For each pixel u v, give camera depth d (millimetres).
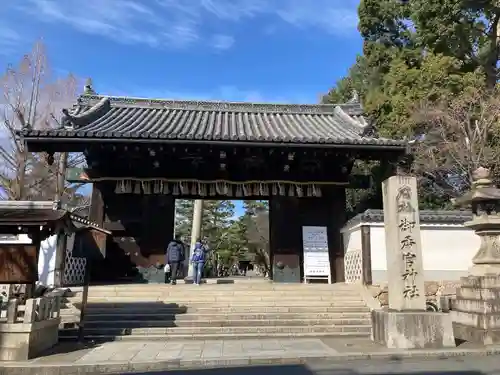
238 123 16422
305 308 10695
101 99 17578
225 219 41875
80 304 10547
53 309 8531
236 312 10414
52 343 8391
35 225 7812
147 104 17984
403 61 21328
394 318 8195
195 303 10914
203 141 12570
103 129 13531
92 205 14539
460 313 9531
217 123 16219
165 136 12398
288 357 7242
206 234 41250
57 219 7906
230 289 11859
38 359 7223
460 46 20812
